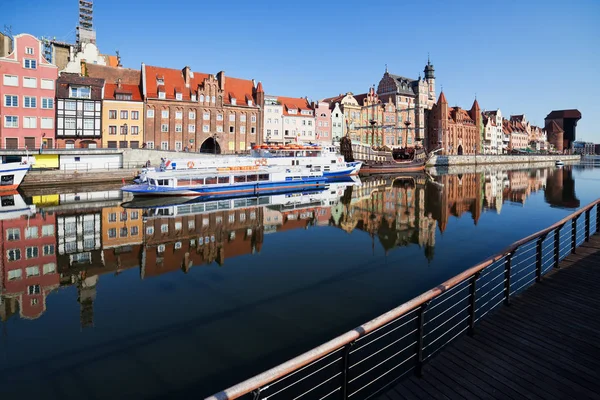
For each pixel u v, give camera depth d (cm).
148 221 3127
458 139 14262
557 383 658
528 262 1841
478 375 688
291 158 5694
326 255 2206
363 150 8894
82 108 6431
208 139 8250
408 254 2234
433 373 701
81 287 1694
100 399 907
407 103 12712
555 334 826
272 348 1147
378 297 1568
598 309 942
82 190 4862
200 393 929
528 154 15938
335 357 1024
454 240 2591
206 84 7775
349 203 4228
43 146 6056
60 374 1015
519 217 3484
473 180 7075
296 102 9806
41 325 1315
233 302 1516
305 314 1398
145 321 1341
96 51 8906
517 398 622
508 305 977
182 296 1581
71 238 2562
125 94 6931
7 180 4628
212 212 3566
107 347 1158
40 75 5975
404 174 8562
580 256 1360
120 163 5953
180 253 2238
